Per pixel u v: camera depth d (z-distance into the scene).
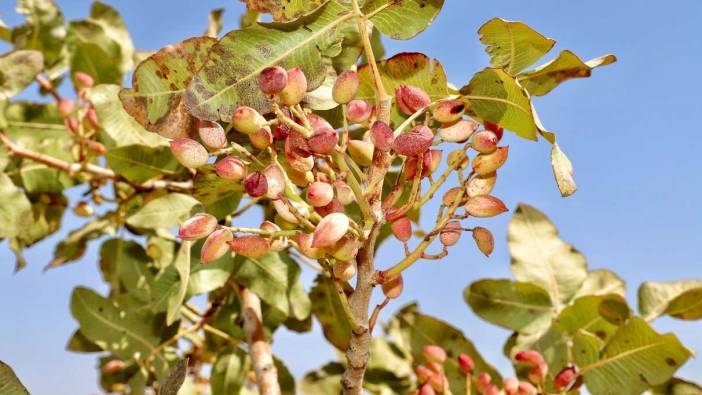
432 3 0.76
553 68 0.82
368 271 0.73
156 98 0.74
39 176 1.26
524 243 1.21
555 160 0.74
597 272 1.26
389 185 1.06
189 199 1.04
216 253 0.72
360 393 0.74
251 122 0.71
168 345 1.17
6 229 1.13
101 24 1.48
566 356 1.09
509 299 1.14
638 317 1.02
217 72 0.73
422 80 0.81
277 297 1.03
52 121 1.30
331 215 0.70
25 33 1.40
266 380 1.00
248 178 0.71
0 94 1.13
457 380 1.12
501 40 0.79
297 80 0.70
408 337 1.18
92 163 1.34
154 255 1.08
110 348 1.12
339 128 0.83
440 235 0.75
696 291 1.09
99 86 1.10
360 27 0.75
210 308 1.14
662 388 1.07
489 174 0.75
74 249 1.36
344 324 1.14
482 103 0.78
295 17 0.76
